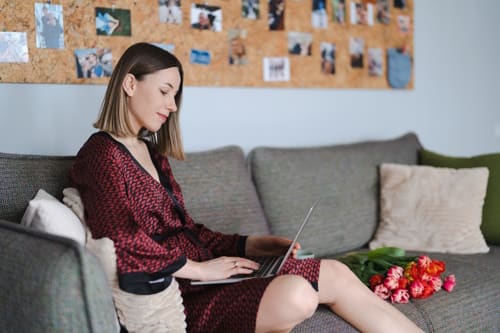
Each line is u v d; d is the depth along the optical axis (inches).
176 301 54.0
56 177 64.4
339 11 108.3
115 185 54.5
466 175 92.4
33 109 75.8
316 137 107.3
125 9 82.1
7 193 60.9
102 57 80.5
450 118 133.6
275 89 100.7
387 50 117.0
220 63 92.4
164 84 60.4
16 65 73.6
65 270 42.7
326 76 106.8
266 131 100.0
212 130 93.3
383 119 118.9
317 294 56.7
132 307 51.1
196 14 89.2
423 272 69.4
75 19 78.0
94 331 43.3
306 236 86.6
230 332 56.1
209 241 68.7
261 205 86.5
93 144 57.8
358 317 60.2
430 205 91.0
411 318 64.4
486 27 141.3
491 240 91.2
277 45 99.2
